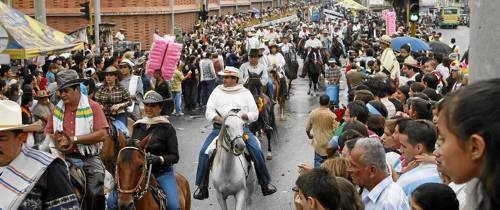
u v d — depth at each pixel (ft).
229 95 33.83
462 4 297.33
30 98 43.14
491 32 10.31
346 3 259.39
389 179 16.28
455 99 6.24
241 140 29.66
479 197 6.13
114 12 140.87
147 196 23.66
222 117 33.04
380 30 163.53
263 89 54.70
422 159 18.13
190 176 46.85
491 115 5.90
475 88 6.10
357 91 36.17
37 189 14.53
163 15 150.71
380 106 32.09
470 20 11.06
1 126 14.21
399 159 22.79
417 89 37.22
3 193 14.23
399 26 110.22
